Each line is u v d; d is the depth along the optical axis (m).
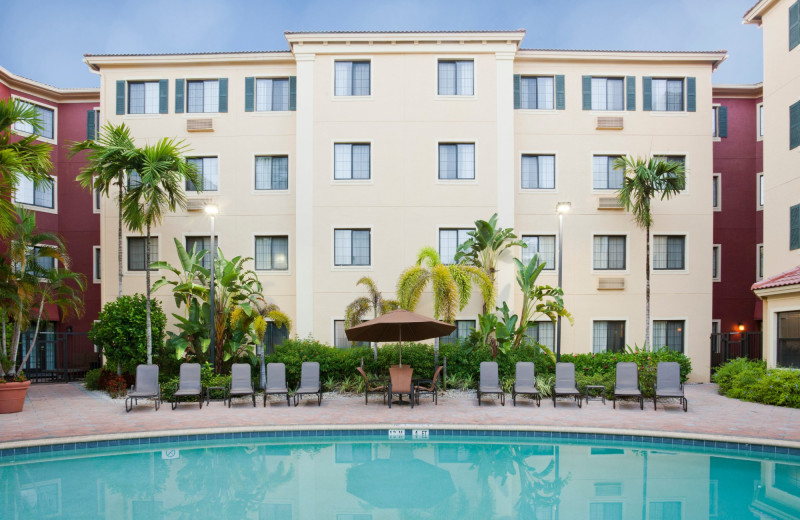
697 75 18.56
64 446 9.42
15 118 10.80
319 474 8.47
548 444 10.09
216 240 18.25
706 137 18.47
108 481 8.12
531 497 7.36
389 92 17.81
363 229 17.75
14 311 12.58
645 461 9.00
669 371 12.75
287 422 11.00
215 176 18.47
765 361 15.34
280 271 18.08
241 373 13.37
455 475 8.40
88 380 16.17
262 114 18.41
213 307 14.63
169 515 6.71
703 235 18.30
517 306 17.91
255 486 7.89
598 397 13.97
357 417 11.52
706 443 9.56
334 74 17.94
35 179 10.95
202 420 11.21
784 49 16.39
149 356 14.39
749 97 20.94
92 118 20.42
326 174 17.69
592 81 18.72
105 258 18.34
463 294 14.73
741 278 20.66
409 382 12.91
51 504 7.11
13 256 14.02
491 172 17.67
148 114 18.55
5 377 12.68
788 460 9.01
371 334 13.40
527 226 18.20
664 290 18.20
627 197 16.14
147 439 9.90
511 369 14.90
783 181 16.38
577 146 18.39
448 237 17.72
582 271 18.16
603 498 7.30
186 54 18.34
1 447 8.98
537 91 18.61
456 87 17.98
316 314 17.42
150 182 13.56
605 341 18.12
